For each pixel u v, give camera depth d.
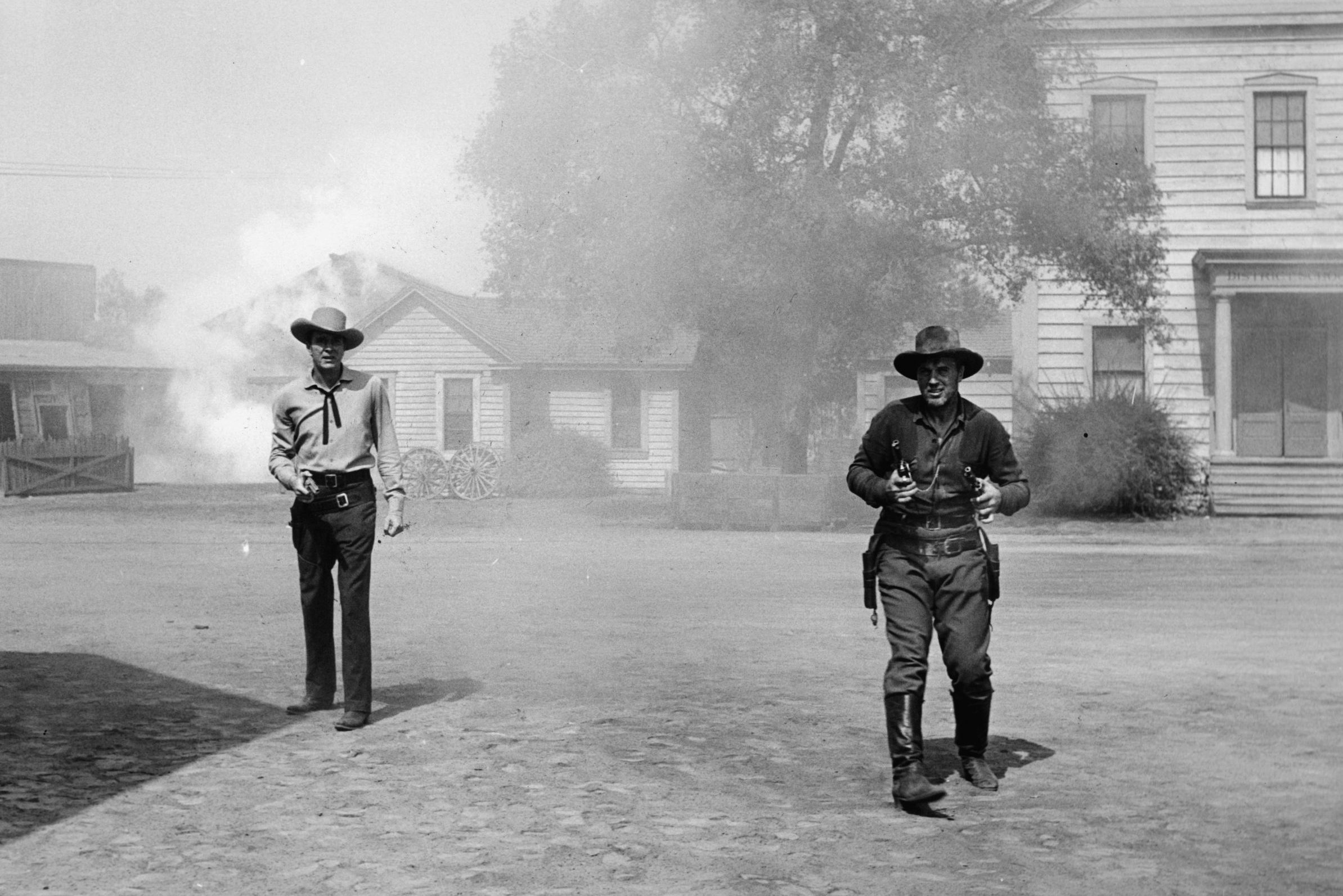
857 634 10.78
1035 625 11.30
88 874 4.63
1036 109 23.09
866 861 4.80
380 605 12.83
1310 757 6.36
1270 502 24.39
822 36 22.33
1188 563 16.55
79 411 38.75
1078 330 25.98
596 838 5.09
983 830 5.21
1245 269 24.72
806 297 23.39
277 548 19.45
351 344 7.50
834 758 6.46
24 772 6.09
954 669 5.81
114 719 7.34
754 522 23.17
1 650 9.95
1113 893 4.41
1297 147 25.77
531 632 10.98
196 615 12.05
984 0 22.34
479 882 4.55
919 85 21.92
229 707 7.71
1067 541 19.84
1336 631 10.73
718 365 37.38
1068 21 25.62
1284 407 25.89
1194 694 8.10
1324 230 25.48
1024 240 23.30
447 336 38.12
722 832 5.19
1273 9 25.58
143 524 24.19
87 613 12.26
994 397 29.73
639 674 8.91
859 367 32.75
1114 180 23.39
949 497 5.76
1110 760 6.36
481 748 6.66
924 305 26.06
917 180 22.30
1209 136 25.83
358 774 6.11
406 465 33.25
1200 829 5.18
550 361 37.22
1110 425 23.61
